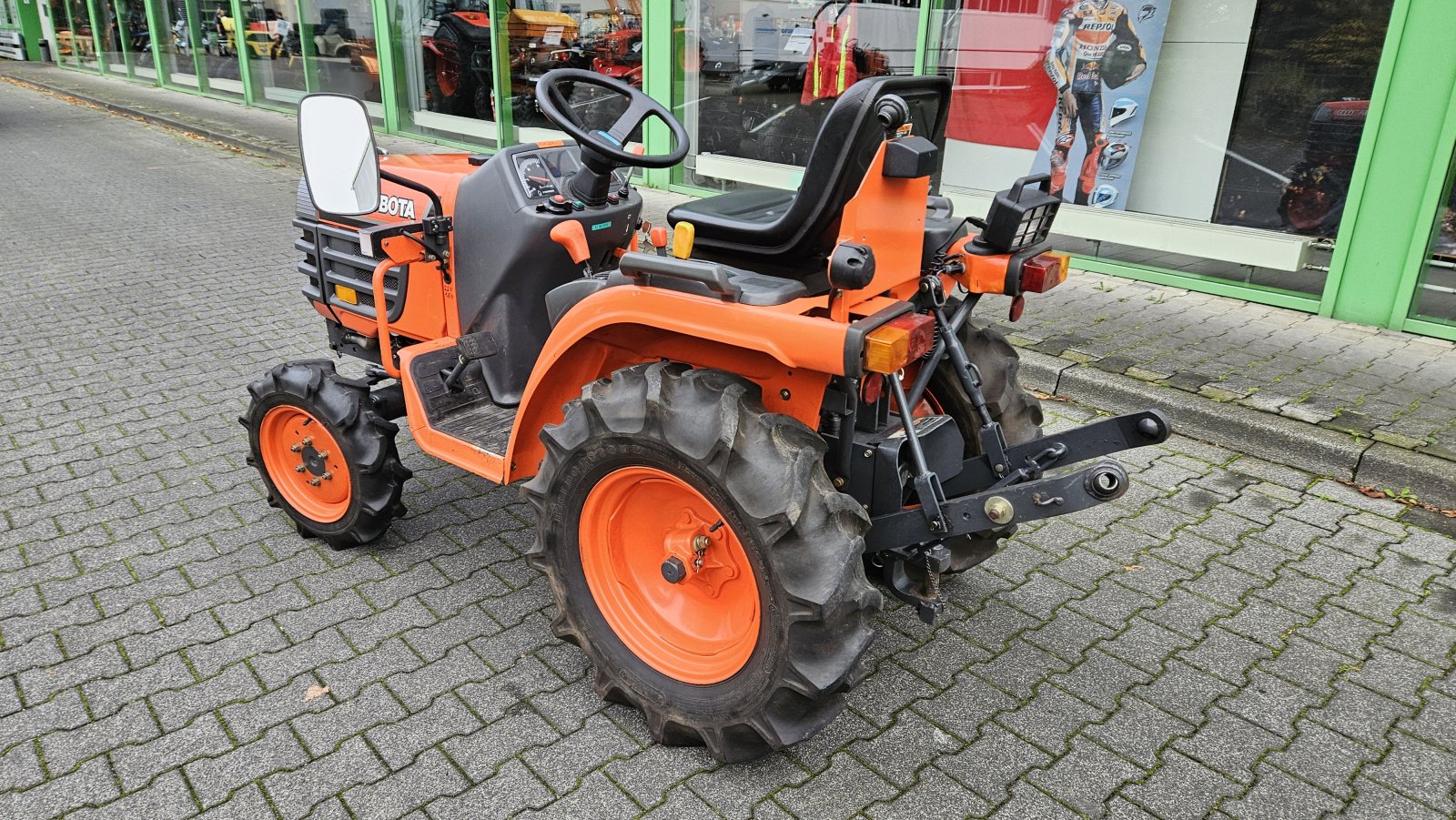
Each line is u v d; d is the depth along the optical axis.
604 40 9.48
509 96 10.80
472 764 2.48
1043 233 2.80
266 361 5.30
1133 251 6.48
